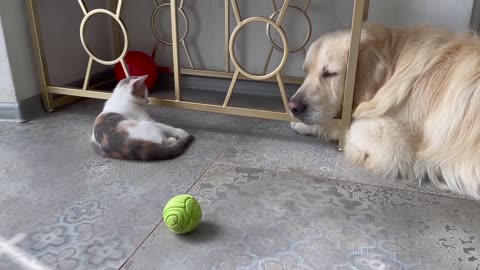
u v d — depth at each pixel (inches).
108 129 52.2
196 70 86.6
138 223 39.6
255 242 36.8
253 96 84.9
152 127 52.8
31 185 46.7
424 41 52.0
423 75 50.6
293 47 82.0
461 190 46.4
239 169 51.1
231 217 40.6
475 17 68.7
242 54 85.7
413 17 72.1
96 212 41.4
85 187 46.3
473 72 47.1
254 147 58.3
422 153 49.5
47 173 49.6
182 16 86.1
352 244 36.6
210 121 69.1
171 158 53.9
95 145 54.1
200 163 52.7
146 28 90.3
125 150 51.6
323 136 61.1
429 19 71.1
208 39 87.0
